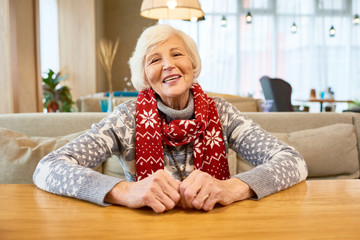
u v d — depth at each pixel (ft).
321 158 5.00
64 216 2.09
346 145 5.15
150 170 3.58
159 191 2.25
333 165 5.06
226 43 26.23
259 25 26.43
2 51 7.46
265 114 5.62
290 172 2.80
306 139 5.10
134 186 2.38
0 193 2.64
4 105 7.54
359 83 27.07
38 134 5.15
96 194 2.38
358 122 5.57
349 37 26.81
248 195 2.50
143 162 3.59
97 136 3.52
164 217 2.09
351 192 2.63
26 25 8.84
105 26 24.39
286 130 5.54
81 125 5.19
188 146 3.77
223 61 26.32
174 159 3.75
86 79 18.39
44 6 15.87
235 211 2.20
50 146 4.52
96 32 19.10
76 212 2.18
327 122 5.61
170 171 3.75
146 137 3.64
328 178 5.13
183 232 1.82
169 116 3.73
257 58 26.61
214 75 26.40
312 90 20.45
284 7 26.48
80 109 8.09
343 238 1.74
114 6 24.52
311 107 26.35
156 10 9.35
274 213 2.14
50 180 2.68
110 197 2.39
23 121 5.18
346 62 26.96
